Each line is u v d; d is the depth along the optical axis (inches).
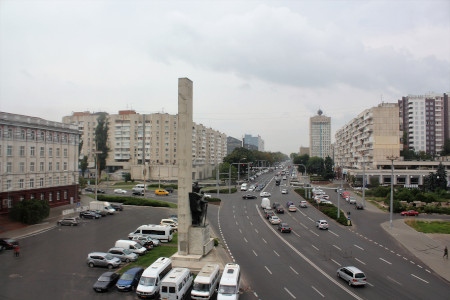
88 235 2311.8
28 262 1733.5
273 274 1601.9
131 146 6894.7
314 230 2593.5
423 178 5428.2
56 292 1359.5
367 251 2011.6
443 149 7066.9
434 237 2370.8
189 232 1829.5
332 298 1330.0
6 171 2741.1
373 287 1445.6
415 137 7608.3
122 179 6589.6
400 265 1754.4
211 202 3892.7
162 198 4266.7
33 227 2527.1
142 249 1872.5
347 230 2596.0
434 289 1432.1
